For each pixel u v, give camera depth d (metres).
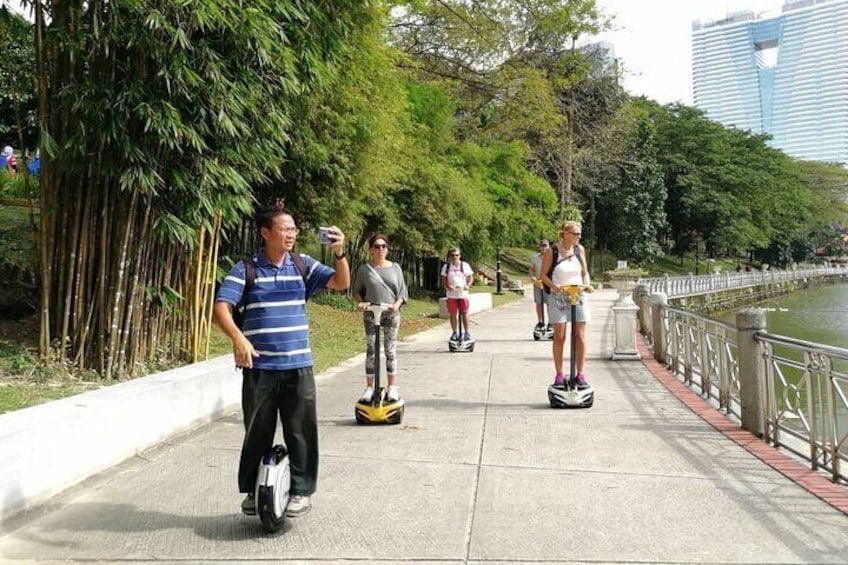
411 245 20.80
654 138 54.66
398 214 19.83
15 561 3.50
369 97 11.84
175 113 5.73
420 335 14.13
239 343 3.64
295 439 3.91
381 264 6.79
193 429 6.08
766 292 53.19
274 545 3.66
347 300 18.12
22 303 7.79
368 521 3.97
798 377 5.21
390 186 16.66
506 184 26.25
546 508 4.14
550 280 7.10
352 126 11.42
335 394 7.82
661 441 5.62
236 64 6.26
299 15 6.43
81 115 5.94
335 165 11.78
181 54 5.63
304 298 4.00
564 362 10.14
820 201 72.94
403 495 4.39
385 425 6.28
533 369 9.45
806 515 3.99
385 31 18.19
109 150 6.04
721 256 74.38
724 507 4.12
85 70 6.11
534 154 30.84
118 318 6.32
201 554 3.56
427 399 7.45
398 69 19.34
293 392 3.88
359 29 10.34
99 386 6.00
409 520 3.97
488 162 25.67
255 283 3.83
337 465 5.04
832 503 4.16
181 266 7.13
